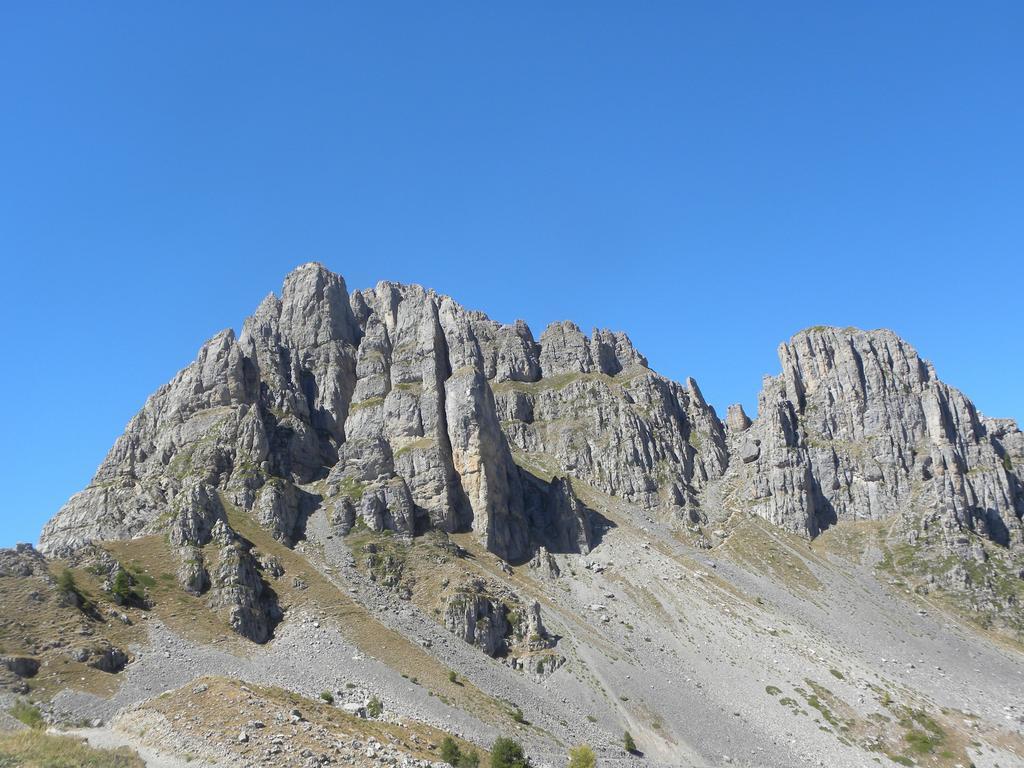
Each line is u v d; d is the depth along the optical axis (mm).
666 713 169625
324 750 81688
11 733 77375
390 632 177500
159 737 83500
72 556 169500
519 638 193750
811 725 172750
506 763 106062
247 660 153125
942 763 165125
